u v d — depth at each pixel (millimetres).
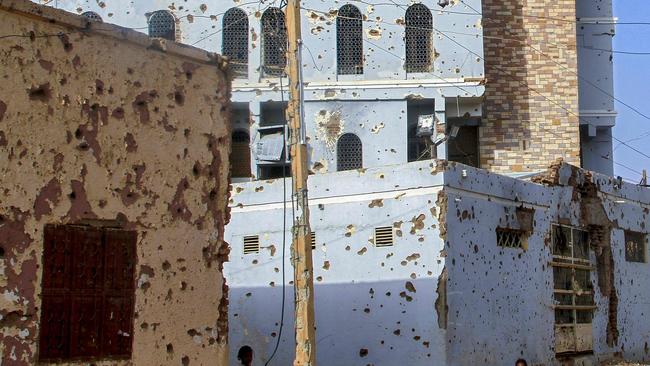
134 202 12344
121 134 12242
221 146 13727
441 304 20344
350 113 31016
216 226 13516
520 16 34125
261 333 23047
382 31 31375
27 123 11086
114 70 12219
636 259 29844
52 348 11141
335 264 22000
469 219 21531
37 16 11234
